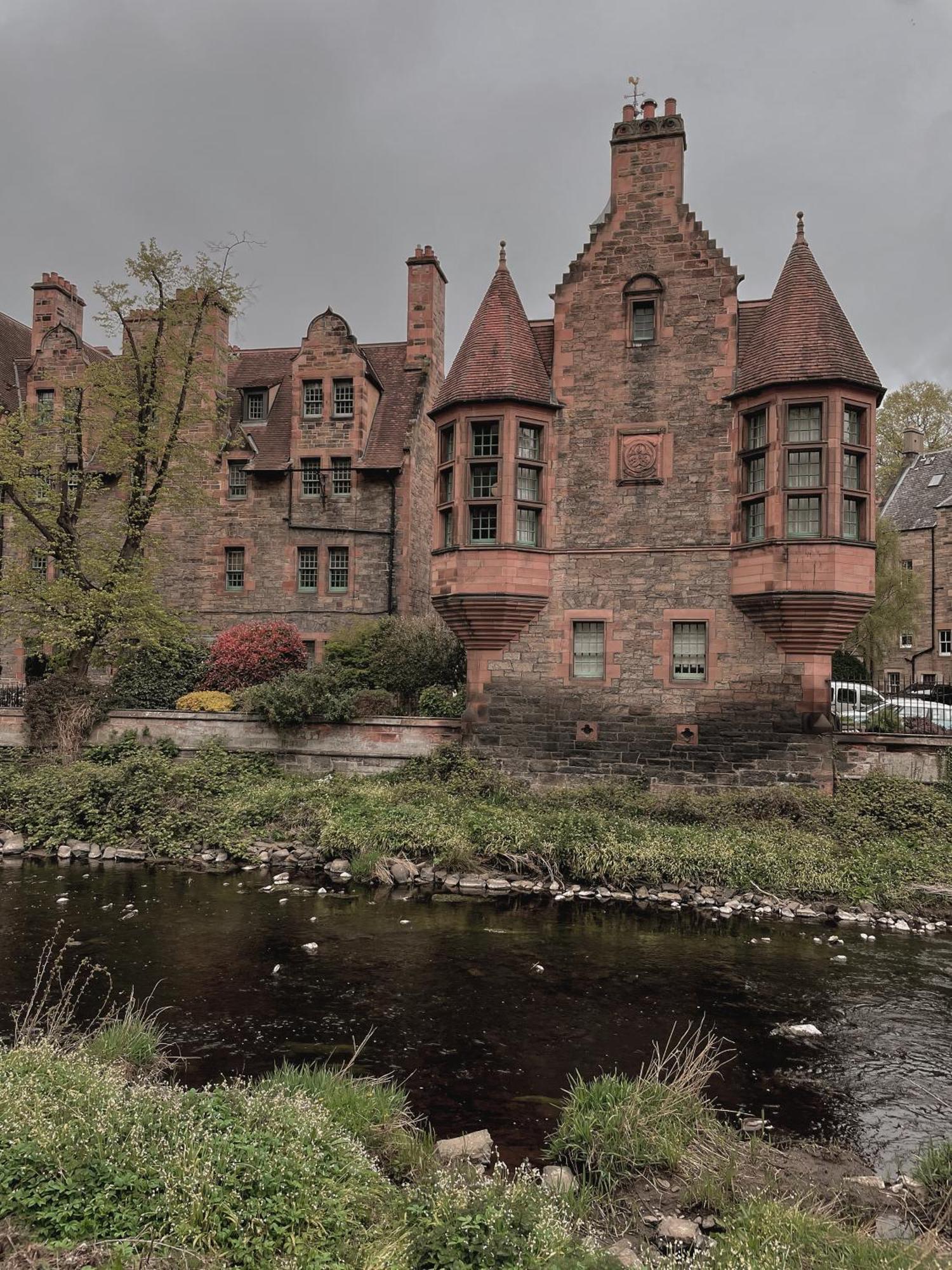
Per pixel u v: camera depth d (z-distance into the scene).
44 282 32.69
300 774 20.64
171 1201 4.95
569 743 18.84
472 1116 7.28
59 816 18.33
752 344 18.17
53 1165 5.17
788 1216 5.45
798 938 12.54
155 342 22.73
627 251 19.06
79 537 24.02
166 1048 8.40
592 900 14.39
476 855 15.98
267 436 30.34
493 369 18.83
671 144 19.02
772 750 17.67
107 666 27.69
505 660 19.23
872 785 17.09
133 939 11.94
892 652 43.53
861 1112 7.52
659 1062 8.34
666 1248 5.43
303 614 28.86
